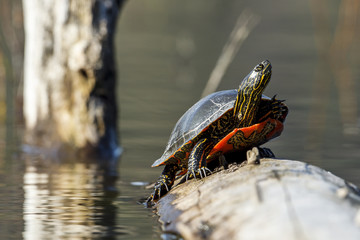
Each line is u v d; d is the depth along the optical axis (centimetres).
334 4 6078
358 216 655
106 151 1727
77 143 1730
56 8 1755
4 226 891
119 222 912
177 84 3122
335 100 2630
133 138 1952
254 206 725
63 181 1297
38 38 1805
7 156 1645
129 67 3688
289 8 7369
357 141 1830
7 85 2747
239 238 679
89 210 1002
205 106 1012
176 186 1043
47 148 1761
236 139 930
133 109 2495
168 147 1039
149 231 854
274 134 959
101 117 1755
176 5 7356
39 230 866
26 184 1255
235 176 861
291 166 845
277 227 655
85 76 1738
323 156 1584
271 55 4100
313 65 3722
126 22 6006
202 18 6238
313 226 642
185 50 4328
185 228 766
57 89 1770
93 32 1730
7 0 2612
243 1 7800
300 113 2345
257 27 5744
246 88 935
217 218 757
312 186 755
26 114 1905
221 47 4416
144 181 1305
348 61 3897
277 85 3012
